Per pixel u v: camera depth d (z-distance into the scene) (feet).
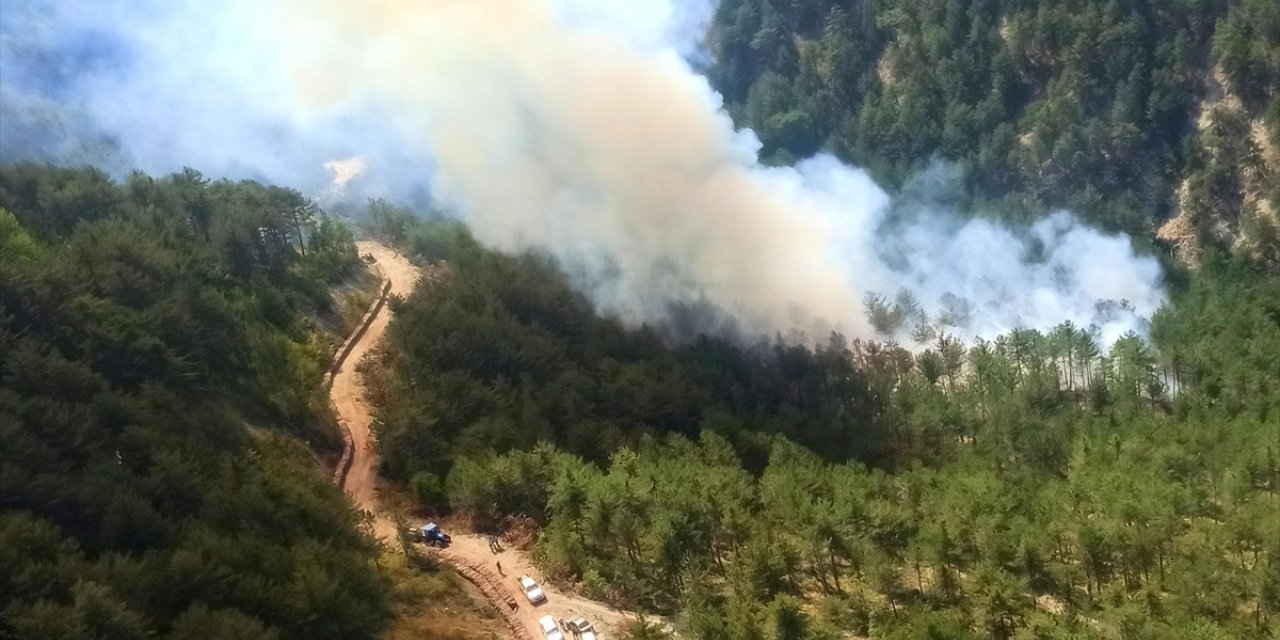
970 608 248.32
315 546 232.73
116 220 365.81
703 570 260.83
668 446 335.67
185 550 215.92
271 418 323.98
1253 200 485.56
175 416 272.72
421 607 247.50
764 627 231.71
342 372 390.01
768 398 408.87
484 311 408.26
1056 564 260.01
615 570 262.47
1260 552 261.44
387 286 465.88
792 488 288.92
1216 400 366.63
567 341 414.82
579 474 290.15
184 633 195.31
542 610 253.03
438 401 338.13
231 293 382.22
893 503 293.02
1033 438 343.46
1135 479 293.43
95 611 189.88
